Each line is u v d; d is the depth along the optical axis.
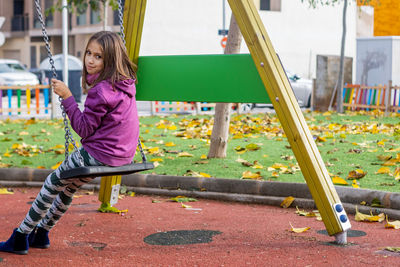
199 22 32.19
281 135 11.98
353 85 19.94
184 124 14.48
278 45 35.31
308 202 6.86
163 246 5.17
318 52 36.44
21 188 8.38
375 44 20.17
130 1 6.42
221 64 5.88
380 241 5.23
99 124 4.49
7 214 6.57
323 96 21.41
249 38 5.42
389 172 7.81
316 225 5.95
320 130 12.74
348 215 6.48
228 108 9.37
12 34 54.69
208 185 7.55
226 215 6.51
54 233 5.68
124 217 6.43
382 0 35.56
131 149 4.62
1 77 35.09
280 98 5.33
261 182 7.25
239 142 11.09
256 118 16.08
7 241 4.91
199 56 6.03
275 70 5.39
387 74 19.83
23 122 16.31
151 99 6.40
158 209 6.87
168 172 8.36
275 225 5.97
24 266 4.55
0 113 20.34
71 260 4.73
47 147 10.95
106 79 4.50
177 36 31.78
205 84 6.01
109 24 40.06
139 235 5.59
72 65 32.47
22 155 10.02
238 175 8.09
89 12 45.47
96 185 8.16
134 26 6.41
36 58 53.72
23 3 55.03
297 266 4.48
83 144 4.57
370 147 9.97
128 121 4.58
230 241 5.31
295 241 5.27
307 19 36.03
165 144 10.81
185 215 6.52
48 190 4.67
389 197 6.32
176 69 6.20
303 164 5.25
